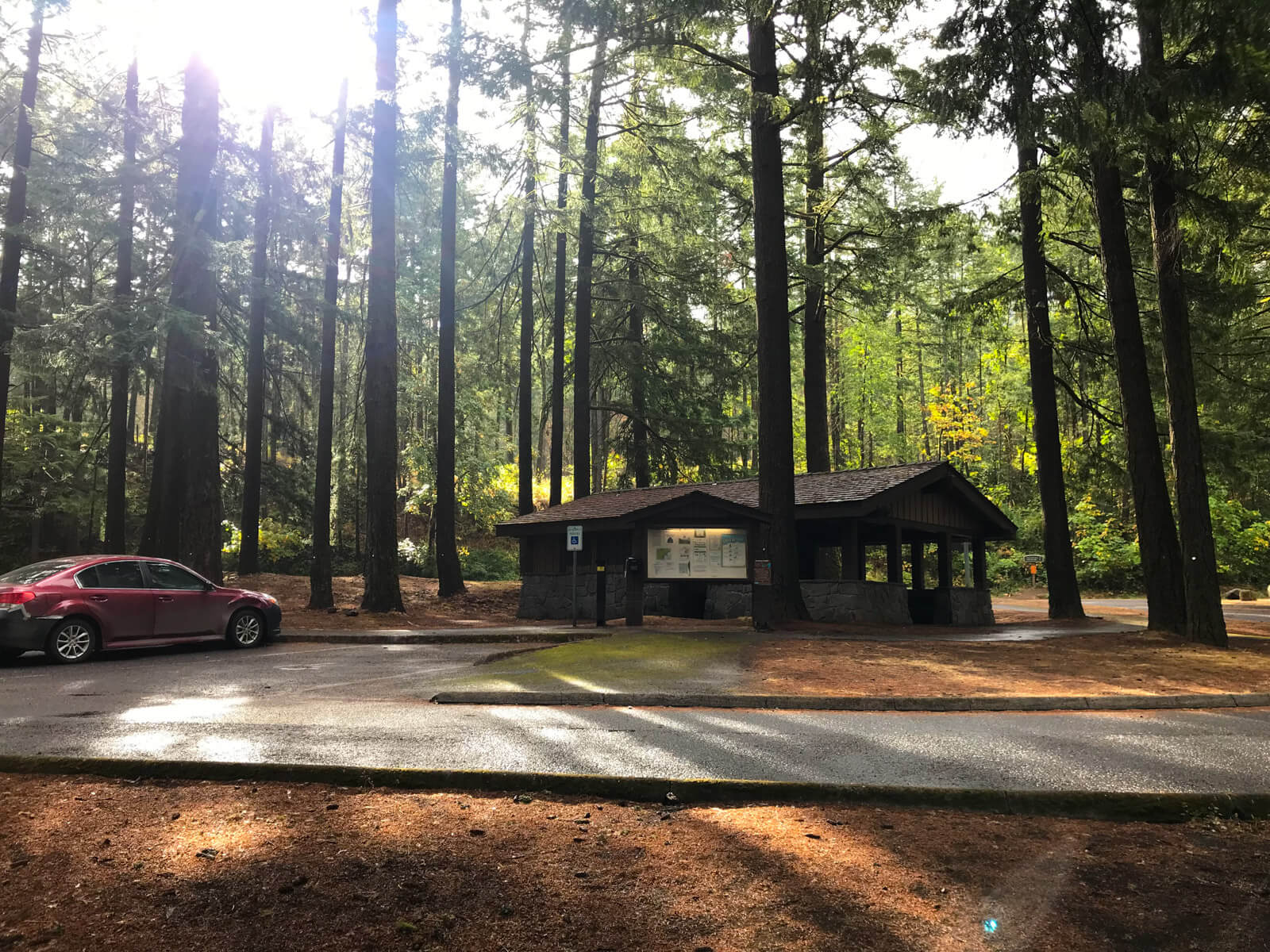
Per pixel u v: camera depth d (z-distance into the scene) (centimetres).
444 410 2395
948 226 2083
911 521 2012
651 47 1659
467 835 429
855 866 397
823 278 2383
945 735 687
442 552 2359
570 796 500
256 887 363
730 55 1845
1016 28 952
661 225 2633
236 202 2294
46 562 1202
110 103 2222
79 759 533
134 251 2391
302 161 2458
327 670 1076
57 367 1769
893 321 4672
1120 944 327
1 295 2144
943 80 1017
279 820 448
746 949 318
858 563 1852
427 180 2550
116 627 1173
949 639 1462
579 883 373
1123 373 1580
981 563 2322
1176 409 1421
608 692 856
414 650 1330
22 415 2583
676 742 644
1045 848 430
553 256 3106
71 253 2402
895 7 1320
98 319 1631
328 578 1969
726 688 895
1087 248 2016
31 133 2203
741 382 3075
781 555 1658
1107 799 490
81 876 371
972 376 5328
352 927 330
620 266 3133
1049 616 2186
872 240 2581
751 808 484
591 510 2241
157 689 896
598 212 2500
